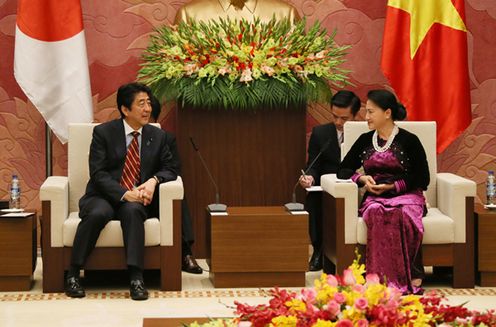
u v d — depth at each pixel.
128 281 6.50
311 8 7.98
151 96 6.43
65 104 7.44
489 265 6.29
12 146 7.84
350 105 7.04
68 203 6.45
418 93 7.64
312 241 6.93
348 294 2.82
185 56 7.13
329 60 7.39
